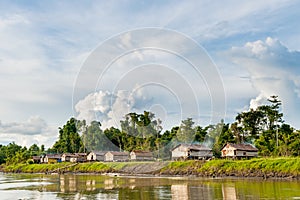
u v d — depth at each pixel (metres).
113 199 24.80
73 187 34.12
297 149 51.72
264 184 33.69
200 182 37.47
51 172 72.38
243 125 67.81
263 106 66.94
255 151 55.69
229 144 54.81
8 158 99.88
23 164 88.06
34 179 49.09
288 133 59.09
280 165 43.69
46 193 29.02
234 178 43.31
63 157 84.88
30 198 25.86
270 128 65.44
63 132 98.94
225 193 26.83
